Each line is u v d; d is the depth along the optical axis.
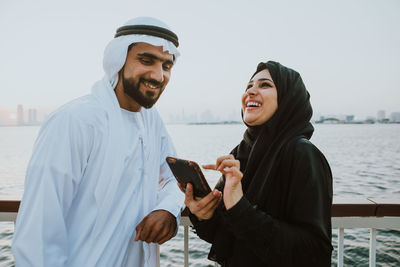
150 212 1.44
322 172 1.21
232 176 1.16
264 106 1.42
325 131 168.50
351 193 23.45
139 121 1.46
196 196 1.42
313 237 1.13
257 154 1.43
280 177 1.29
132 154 1.36
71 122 1.17
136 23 1.28
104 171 1.22
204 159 48.16
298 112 1.39
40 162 1.10
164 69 1.38
